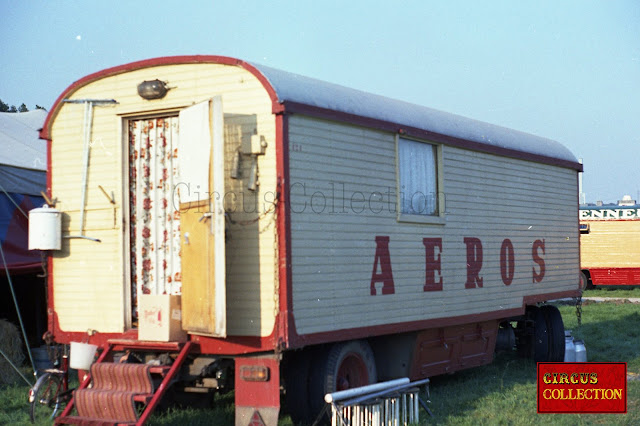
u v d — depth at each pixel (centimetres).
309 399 795
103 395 709
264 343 727
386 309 873
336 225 798
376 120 866
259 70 748
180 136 755
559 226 1301
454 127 1037
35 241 838
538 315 1316
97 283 836
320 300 766
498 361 1319
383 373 967
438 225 984
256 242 736
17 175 1139
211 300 704
